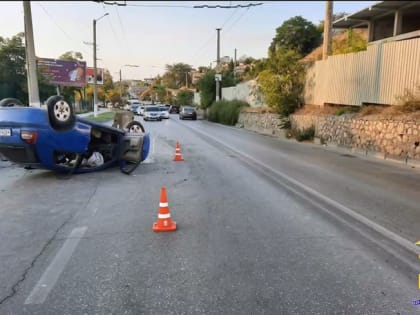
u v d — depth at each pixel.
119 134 10.20
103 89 89.44
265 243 4.87
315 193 7.67
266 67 24.05
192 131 25.53
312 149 15.92
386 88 14.66
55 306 3.37
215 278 3.89
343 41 32.84
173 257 4.42
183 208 6.51
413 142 11.88
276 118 24.22
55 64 50.31
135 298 3.50
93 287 3.70
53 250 4.63
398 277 3.93
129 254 4.51
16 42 25.11
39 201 6.97
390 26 26.42
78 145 9.09
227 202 6.93
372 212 6.32
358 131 14.95
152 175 9.59
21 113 8.26
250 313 3.25
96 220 5.85
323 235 5.19
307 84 21.98
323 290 3.65
